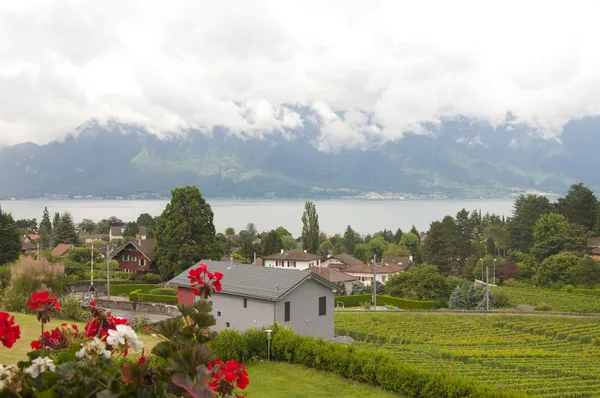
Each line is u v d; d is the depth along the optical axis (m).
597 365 45.62
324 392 23.33
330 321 42.84
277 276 41.75
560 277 105.38
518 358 48.34
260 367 27.19
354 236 187.75
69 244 125.62
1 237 89.44
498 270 118.38
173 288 73.12
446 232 136.50
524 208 153.25
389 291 93.25
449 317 72.38
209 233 84.00
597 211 147.12
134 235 160.25
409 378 23.06
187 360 7.42
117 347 7.82
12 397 7.09
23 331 32.47
